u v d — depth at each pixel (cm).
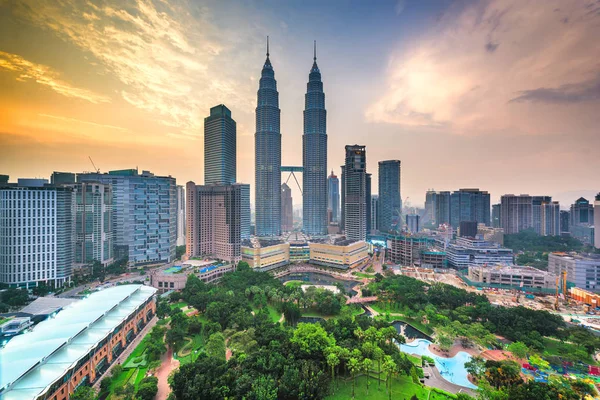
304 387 10906
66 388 11225
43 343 12019
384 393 11956
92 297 18025
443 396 11869
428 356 15725
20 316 19875
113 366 13462
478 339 15888
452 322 18212
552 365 14212
